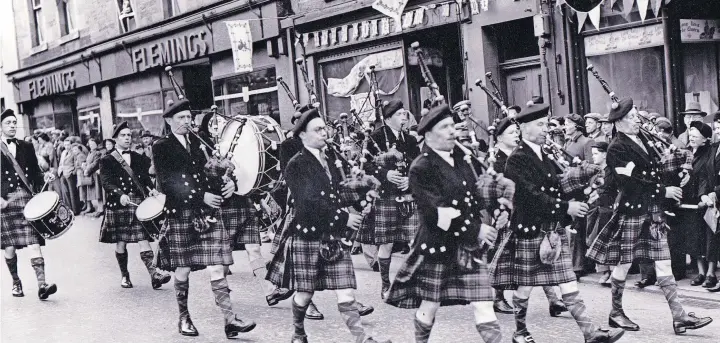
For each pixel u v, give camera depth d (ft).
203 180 21.02
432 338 20.03
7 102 82.94
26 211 27.07
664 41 30.96
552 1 33.55
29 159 29.17
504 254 18.25
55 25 72.28
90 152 55.31
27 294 29.14
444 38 41.27
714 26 32.71
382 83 42.24
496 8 35.50
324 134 17.80
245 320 21.98
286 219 21.03
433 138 15.55
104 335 22.29
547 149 19.04
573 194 18.30
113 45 62.85
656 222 19.38
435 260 15.38
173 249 20.89
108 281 31.19
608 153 19.81
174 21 55.57
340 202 17.76
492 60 36.86
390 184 24.08
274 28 47.29
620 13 32.40
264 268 26.03
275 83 49.06
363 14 42.27
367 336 17.65
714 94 32.89
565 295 17.54
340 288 17.57
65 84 71.72
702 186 24.32
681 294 23.66
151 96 61.26
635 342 18.69
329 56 45.14
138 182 29.01
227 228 25.40
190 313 24.53
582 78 33.55
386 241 24.04
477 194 15.60
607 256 19.81
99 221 54.39
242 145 26.94
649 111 31.96
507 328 20.63
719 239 23.66
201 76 58.90
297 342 18.30
